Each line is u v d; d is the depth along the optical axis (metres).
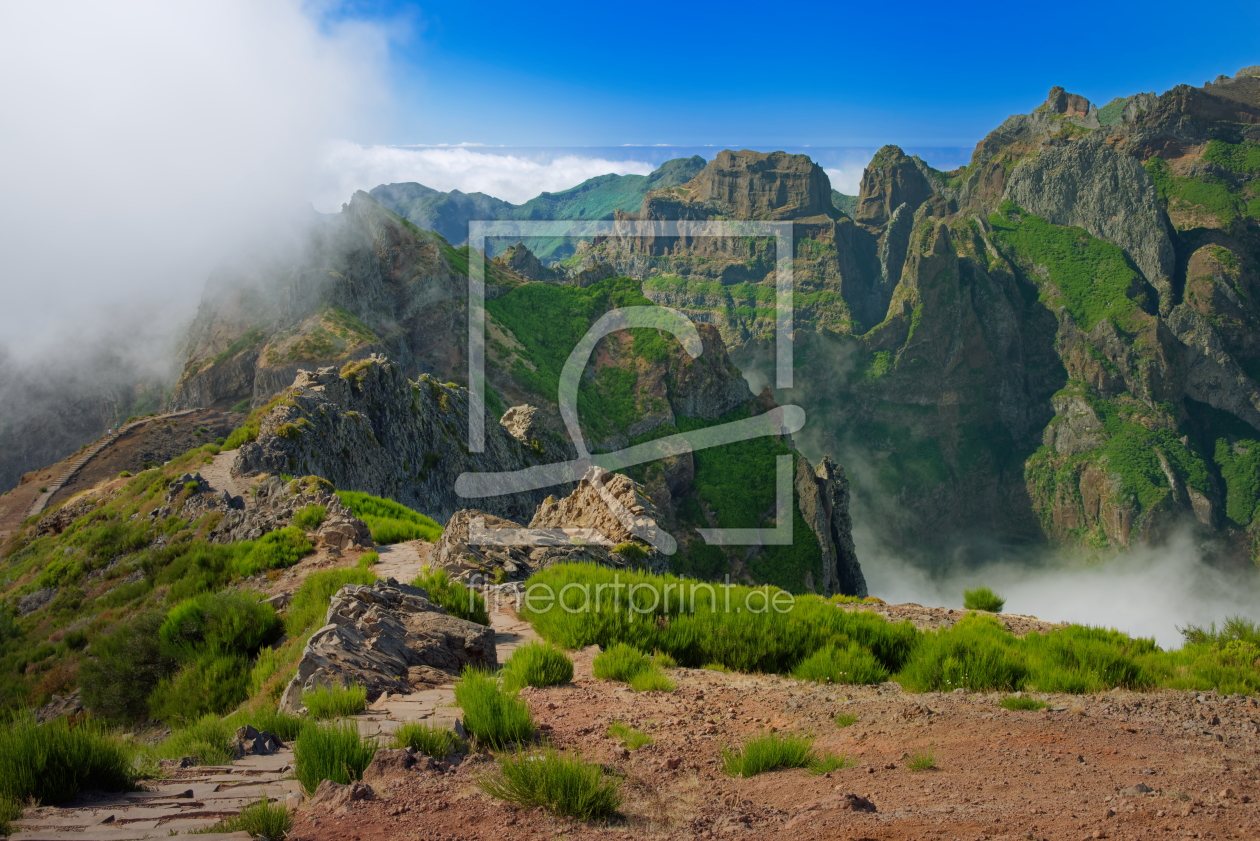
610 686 10.51
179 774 6.87
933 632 14.01
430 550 23.67
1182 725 8.16
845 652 12.11
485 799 5.81
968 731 7.95
